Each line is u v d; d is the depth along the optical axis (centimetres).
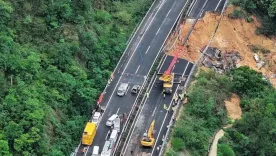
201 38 11988
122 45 11219
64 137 8856
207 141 9812
